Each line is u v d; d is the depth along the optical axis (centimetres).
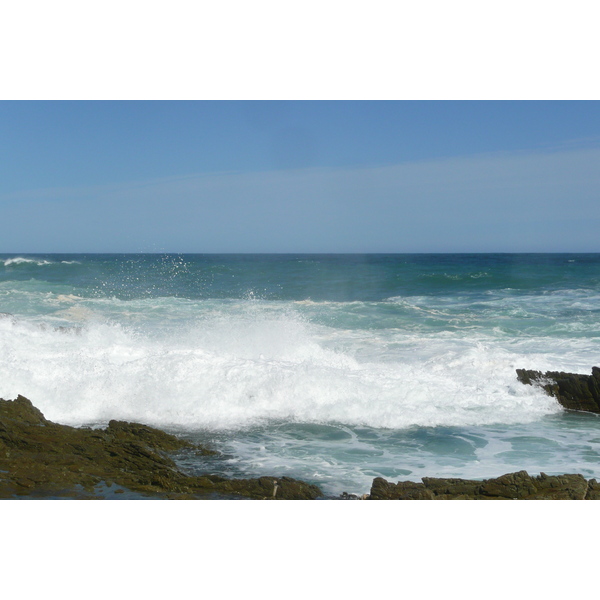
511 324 1528
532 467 624
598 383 836
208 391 816
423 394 852
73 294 2272
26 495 509
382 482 528
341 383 831
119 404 798
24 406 658
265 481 543
